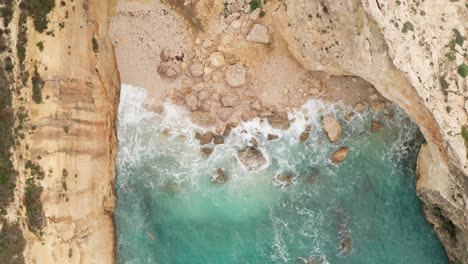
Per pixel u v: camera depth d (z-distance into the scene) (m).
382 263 24.56
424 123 21.86
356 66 21.84
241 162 24.53
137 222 24.47
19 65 19.20
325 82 24.38
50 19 19.72
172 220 24.55
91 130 22.12
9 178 19.20
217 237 24.50
